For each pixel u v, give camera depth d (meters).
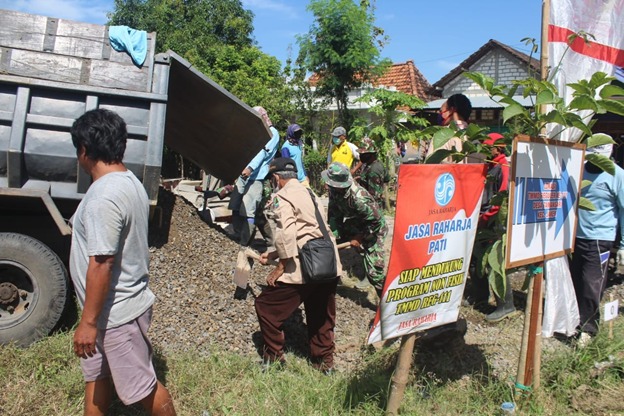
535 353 3.86
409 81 21.88
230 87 17.45
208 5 22.86
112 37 4.60
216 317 4.79
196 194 10.98
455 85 21.84
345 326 5.18
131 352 2.82
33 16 4.49
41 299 4.10
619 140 10.94
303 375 4.18
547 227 3.78
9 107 4.32
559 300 4.53
